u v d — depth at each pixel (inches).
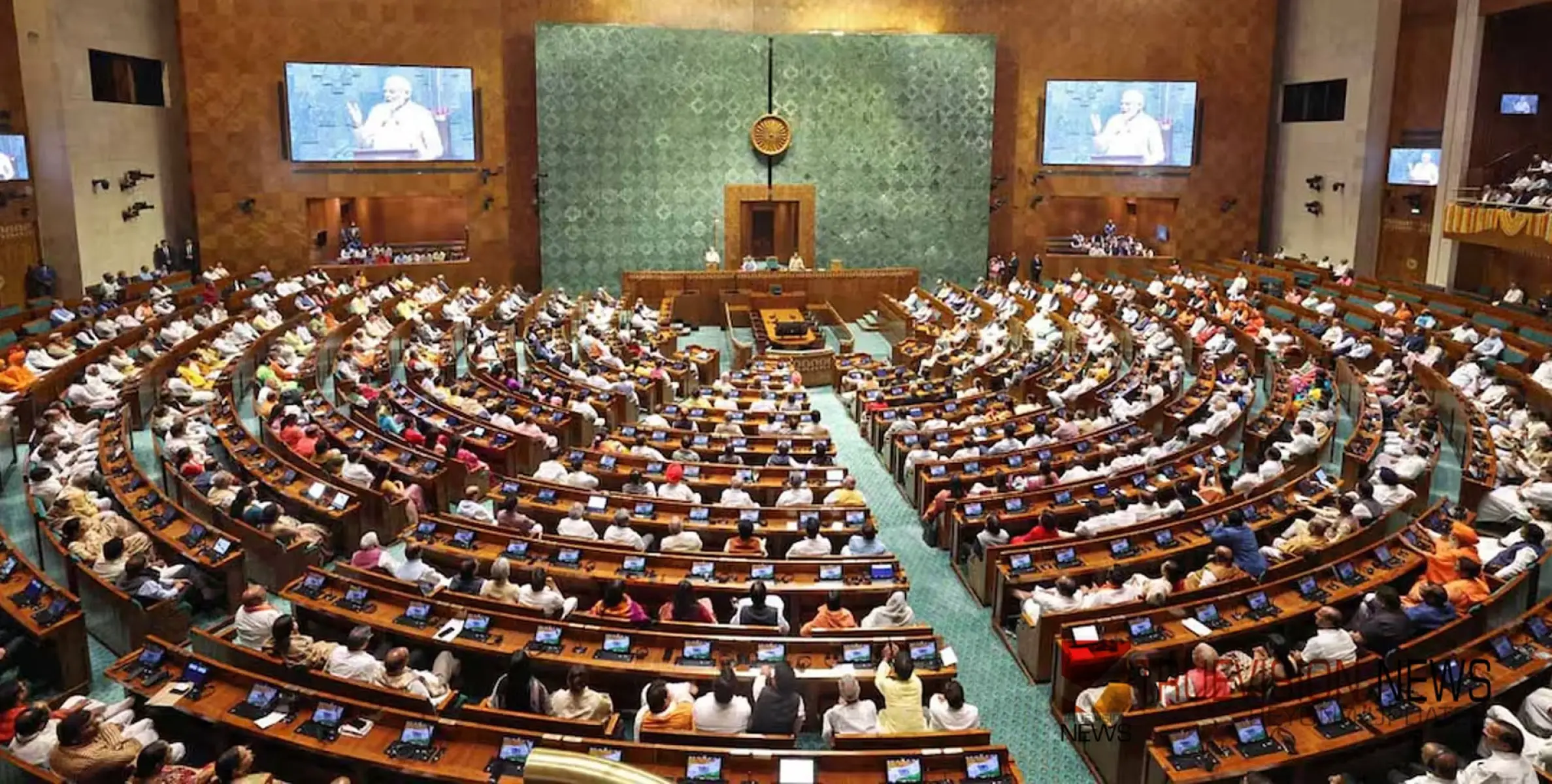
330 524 611.2
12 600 464.4
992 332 1220.5
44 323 976.9
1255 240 1684.3
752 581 518.6
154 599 478.6
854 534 568.7
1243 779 357.1
